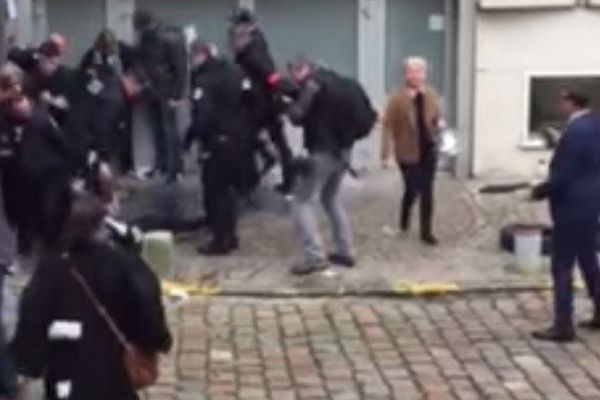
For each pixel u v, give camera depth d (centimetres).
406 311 1219
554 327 1126
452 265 1347
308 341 1130
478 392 1004
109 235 766
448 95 1727
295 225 1321
